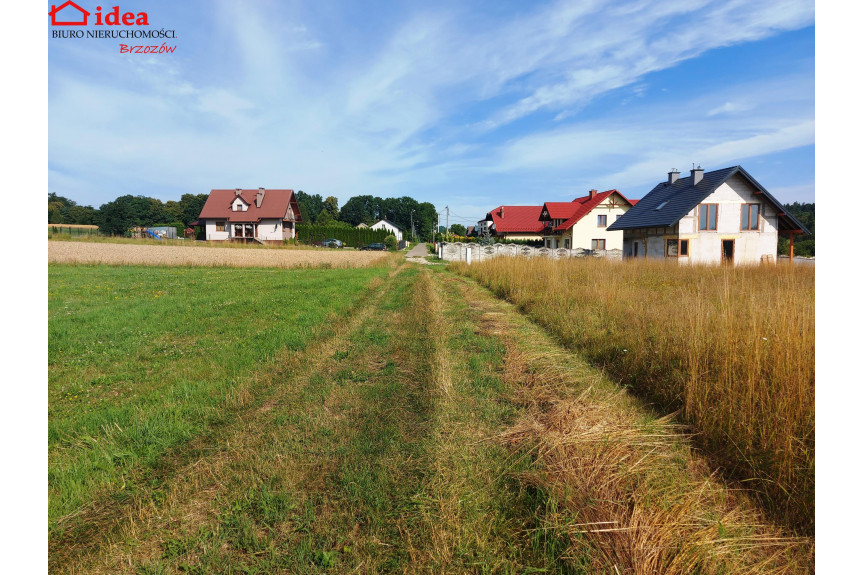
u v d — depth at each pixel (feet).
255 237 176.65
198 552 7.68
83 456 10.46
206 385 15.44
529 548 7.75
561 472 9.61
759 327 13.17
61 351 19.74
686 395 12.77
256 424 12.67
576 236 135.03
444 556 7.50
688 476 9.73
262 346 20.72
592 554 7.34
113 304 32.42
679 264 55.42
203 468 10.27
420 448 11.14
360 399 14.57
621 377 16.49
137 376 16.57
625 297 26.99
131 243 131.44
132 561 7.44
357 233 218.79
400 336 23.82
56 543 7.82
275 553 7.56
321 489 9.48
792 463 8.96
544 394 14.88
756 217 75.82
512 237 182.29
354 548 7.72
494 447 11.18
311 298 36.22
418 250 220.84
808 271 40.52
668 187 90.58
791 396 10.12
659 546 7.38
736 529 8.07
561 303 28.94
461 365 18.39
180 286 45.52
